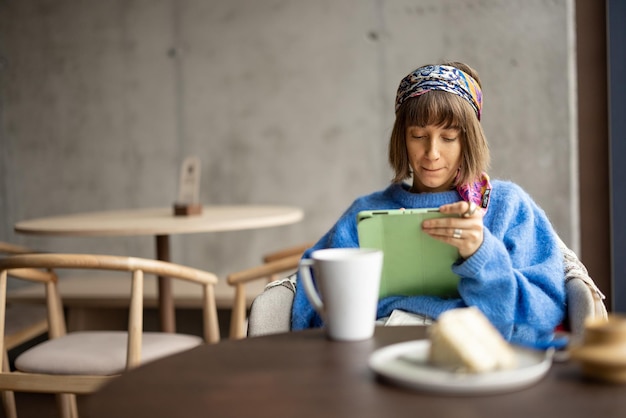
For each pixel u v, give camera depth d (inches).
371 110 162.6
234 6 168.2
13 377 77.5
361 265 37.6
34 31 179.5
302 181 167.0
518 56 154.4
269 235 169.9
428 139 57.7
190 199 125.6
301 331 41.1
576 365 32.0
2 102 182.2
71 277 169.2
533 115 154.3
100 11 175.5
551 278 53.4
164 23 172.1
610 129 113.0
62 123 179.3
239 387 30.3
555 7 152.5
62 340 87.2
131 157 175.9
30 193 182.2
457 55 157.2
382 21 160.9
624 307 113.7
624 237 113.7
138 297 75.8
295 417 26.4
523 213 59.1
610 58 112.5
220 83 169.9
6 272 78.6
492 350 30.5
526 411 26.3
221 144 170.9
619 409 26.2
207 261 173.8
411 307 52.5
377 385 30.0
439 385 28.3
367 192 163.6
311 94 165.3
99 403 28.6
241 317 92.5
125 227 104.4
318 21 163.9
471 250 47.6
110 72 175.9
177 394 29.4
